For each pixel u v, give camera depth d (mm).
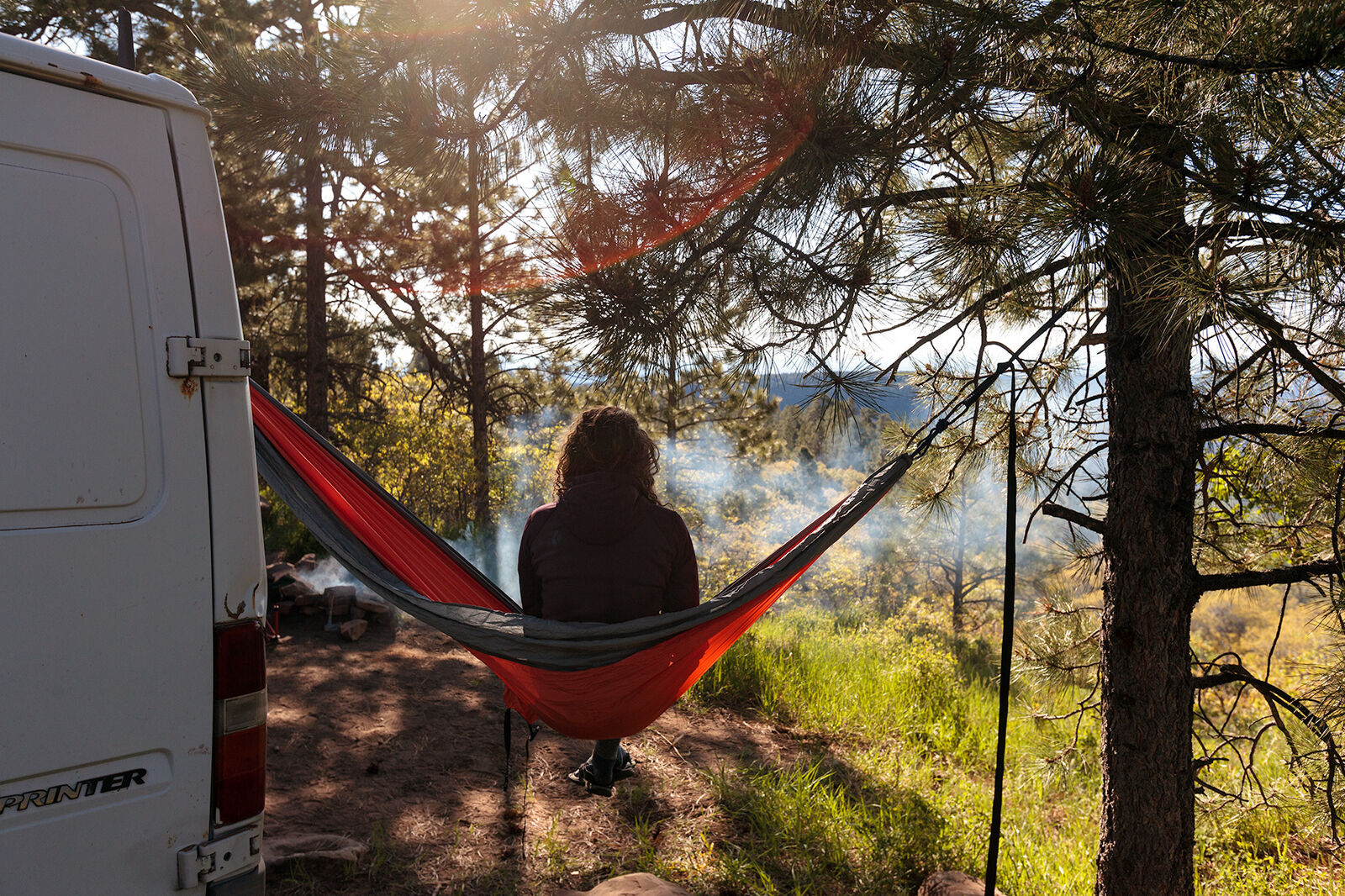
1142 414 3143
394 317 14414
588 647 2480
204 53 2994
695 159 2723
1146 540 3152
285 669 5598
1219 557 4094
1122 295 2824
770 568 2643
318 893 3201
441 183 3170
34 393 1648
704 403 12281
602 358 2848
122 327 1773
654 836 4016
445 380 15469
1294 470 3469
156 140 1862
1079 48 2271
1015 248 2252
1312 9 1971
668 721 5711
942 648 9734
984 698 7703
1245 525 3867
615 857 3777
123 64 2039
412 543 3088
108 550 1723
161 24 9469
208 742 1855
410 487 12422
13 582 1603
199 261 1907
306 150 3023
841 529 2715
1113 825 3258
